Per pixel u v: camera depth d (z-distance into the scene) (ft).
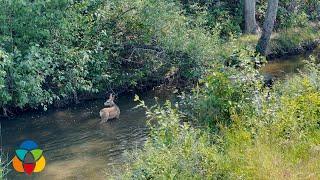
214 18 73.72
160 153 27.25
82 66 48.62
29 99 45.75
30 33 46.55
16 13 45.73
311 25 80.38
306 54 71.56
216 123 32.40
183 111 35.58
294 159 26.89
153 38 55.21
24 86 43.68
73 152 38.14
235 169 25.76
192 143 27.45
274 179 24.34
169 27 55.57
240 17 77.97
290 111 31.14
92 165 35.53
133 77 53.67
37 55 44.19
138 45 55.11
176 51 55.01
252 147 27.94
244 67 34.71
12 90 45.03
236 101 33.09
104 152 37.81
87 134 41.83
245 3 76.07
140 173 26.71
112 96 48.14
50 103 47.32
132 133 41.50
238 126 30.76
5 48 45.34
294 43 72.28
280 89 36.27
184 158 26.20
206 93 33.86
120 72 53.88
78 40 51.60
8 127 44.11
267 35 67.46
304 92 34.50
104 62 52.03
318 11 84.64
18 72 44.11
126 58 55.06
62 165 35.78
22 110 47.16
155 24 54.70
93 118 45.85
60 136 41.63
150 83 54.75
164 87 54.70
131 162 31.68
